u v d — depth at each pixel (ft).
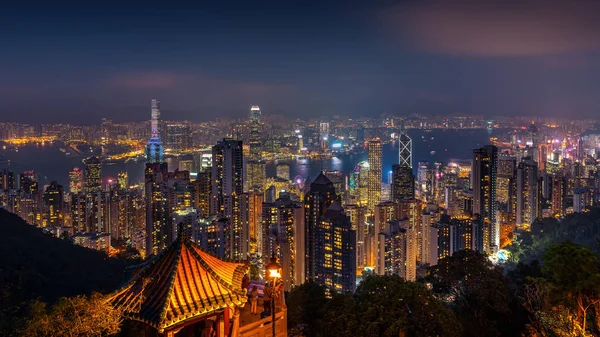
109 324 89.97
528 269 191.21
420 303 110.22
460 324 111.24
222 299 64.85
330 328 110.42
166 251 68.69
